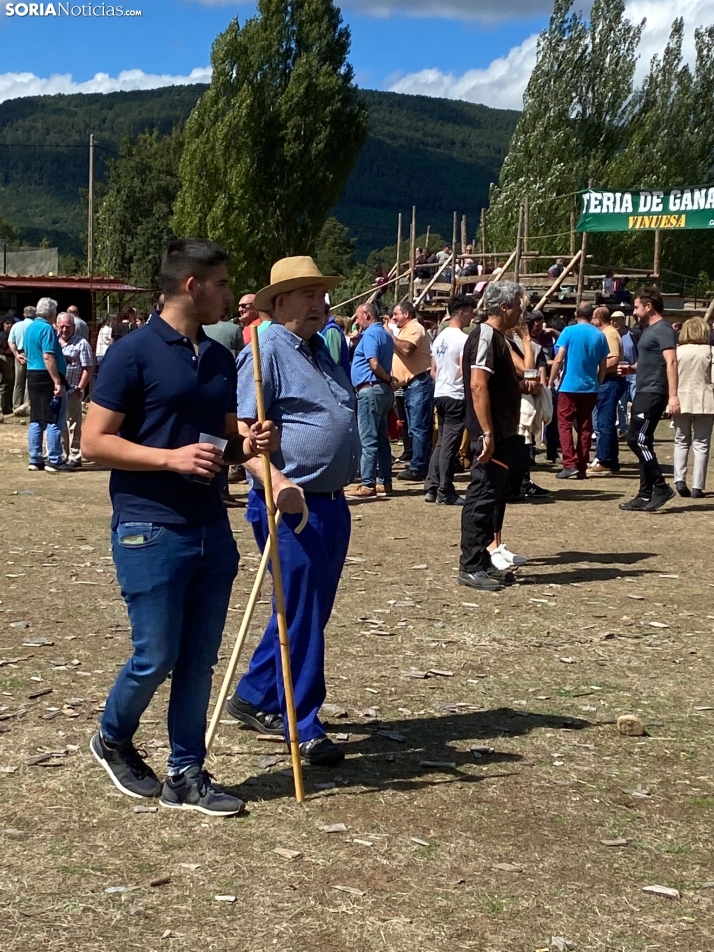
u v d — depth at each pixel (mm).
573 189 48312
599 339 13586
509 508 11445
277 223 45000
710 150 51406
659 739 4973
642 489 11320
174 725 4086
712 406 12086
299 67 43875
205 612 3975
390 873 3652
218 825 3979
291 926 3311
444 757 4691
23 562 8445
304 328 4582
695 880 3676
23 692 5402
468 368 7605
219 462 3754
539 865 3744
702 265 50281
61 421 14234
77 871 3621
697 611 7270
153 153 88625
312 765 4566
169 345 3816
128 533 3822
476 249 34031
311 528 4523
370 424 11992
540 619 7000
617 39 49750
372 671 5875
